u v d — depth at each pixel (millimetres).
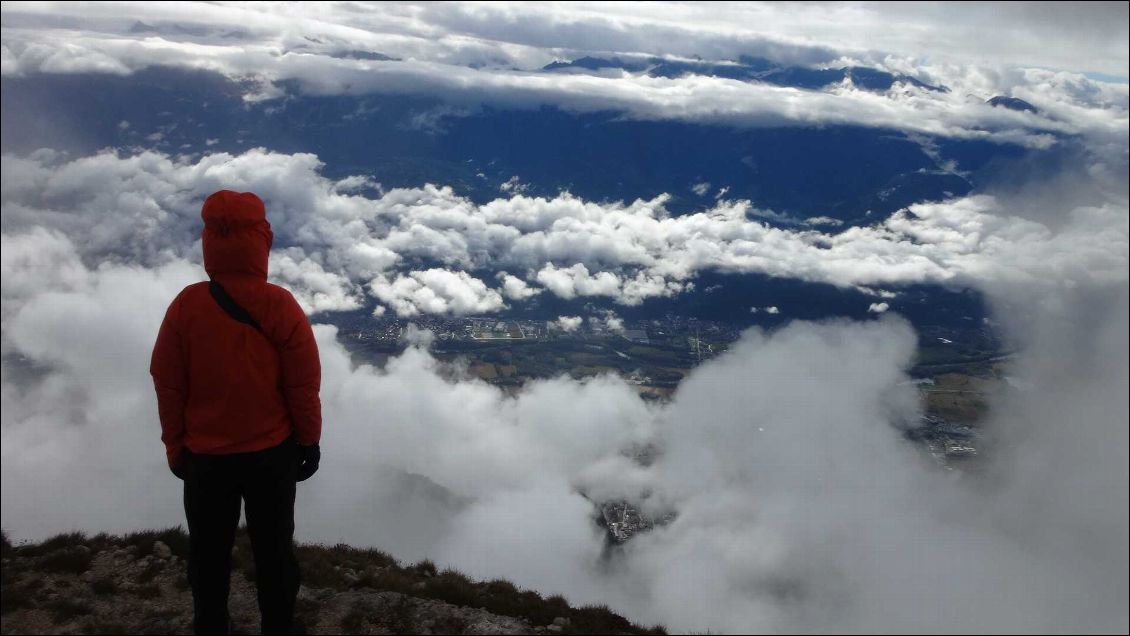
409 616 6871
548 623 7535
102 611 6629
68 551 7656
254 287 4555
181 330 4457
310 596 7070
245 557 7914
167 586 7246
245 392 4488
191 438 4531
